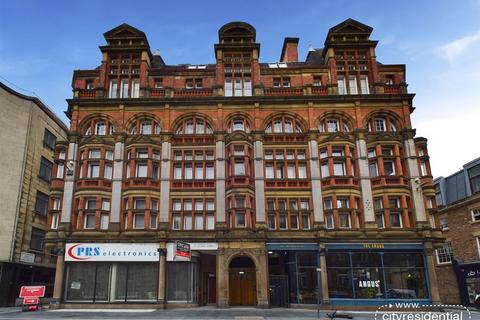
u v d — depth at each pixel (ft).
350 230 84.99
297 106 95.76
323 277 81.82
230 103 95.45
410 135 92.43
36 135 106.22
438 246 86.48
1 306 88.22
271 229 87.10
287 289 84.64
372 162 92.12
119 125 93.61
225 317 63.26
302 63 111.75
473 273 98.32
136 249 84.02
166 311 74.95
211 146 93.30
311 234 85.87
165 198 87.92
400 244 84.48
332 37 102.73
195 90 97.30
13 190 96.12
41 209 108.37
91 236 84.84
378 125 96.17
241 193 86.63
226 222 86.02
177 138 93.66
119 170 89.71
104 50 100.73
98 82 100.83
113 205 87.15
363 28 102.94
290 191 89.76
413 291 82.58
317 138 92.89
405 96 94.79
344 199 88.74
